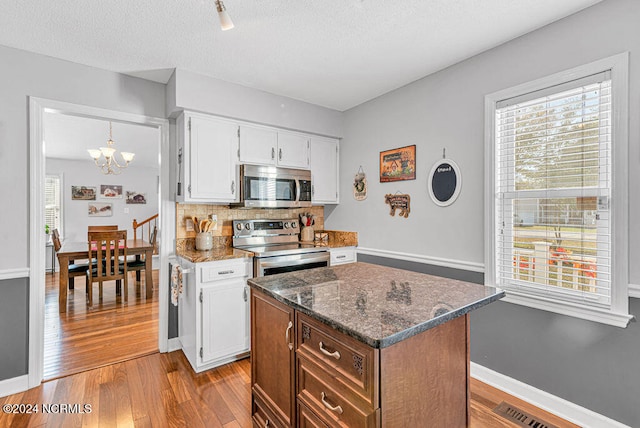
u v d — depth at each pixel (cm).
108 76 243
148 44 206
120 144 497
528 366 197
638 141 156
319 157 337
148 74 251
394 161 287
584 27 173
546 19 182
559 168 187
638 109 156
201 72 249
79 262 514
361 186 323
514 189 208
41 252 222
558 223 188
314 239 354
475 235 226
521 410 190
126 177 706
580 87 176
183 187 255
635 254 158
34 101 216
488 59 217
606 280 169
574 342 178
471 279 229
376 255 306
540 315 192
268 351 152
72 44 205
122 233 402
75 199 653
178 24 183
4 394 207
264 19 179
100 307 388
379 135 303
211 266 239
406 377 106
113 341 291
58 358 258
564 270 185
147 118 261
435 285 154
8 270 209
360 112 324
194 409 194
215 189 268
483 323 219
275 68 243
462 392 129
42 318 222
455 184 238
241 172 280
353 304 124
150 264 436
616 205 162
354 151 333
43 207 223
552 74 185
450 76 241
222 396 207
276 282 161
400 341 100
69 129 406
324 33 194
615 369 164
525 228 203
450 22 184
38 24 182
